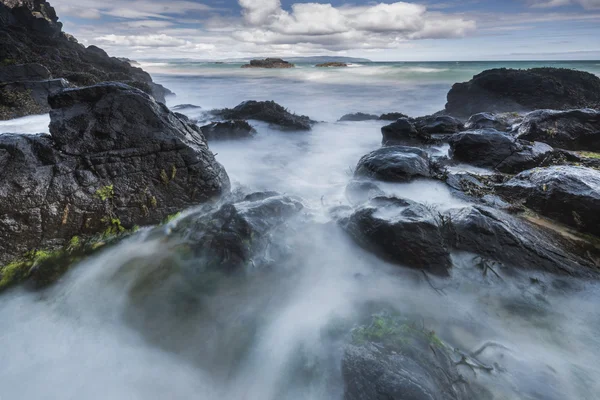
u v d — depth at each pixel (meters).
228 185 9.12
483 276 5.87
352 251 6.80
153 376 4.41
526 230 6.69
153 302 5.64
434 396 3.40
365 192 8.45
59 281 5.95
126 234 7.11
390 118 22.59
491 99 23.12
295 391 4.10
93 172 6.77
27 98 17.30
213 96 37.12
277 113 20.61
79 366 4.50
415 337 4.35
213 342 4.94
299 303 5.59
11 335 4.96
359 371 3.74
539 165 10.21
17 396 4.08
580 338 4.82
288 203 7.64
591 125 12.39
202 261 6.41
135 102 7.44
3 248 5.80
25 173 6.03
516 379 4.14
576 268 5.96
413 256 6.02
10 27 29.36
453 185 8.74
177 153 7.66
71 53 30.23
